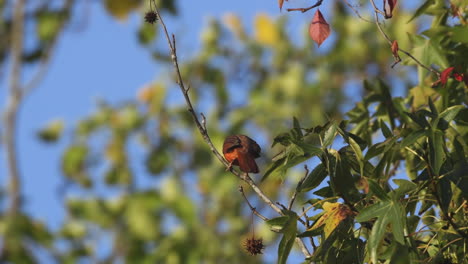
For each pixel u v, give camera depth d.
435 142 6.09
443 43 8.10
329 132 6.25
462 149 6.46
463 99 7.97
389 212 5.78
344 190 6.18
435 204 6.81
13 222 10.62
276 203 6.39
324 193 6.53
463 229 6.29
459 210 6.74
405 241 6.02
